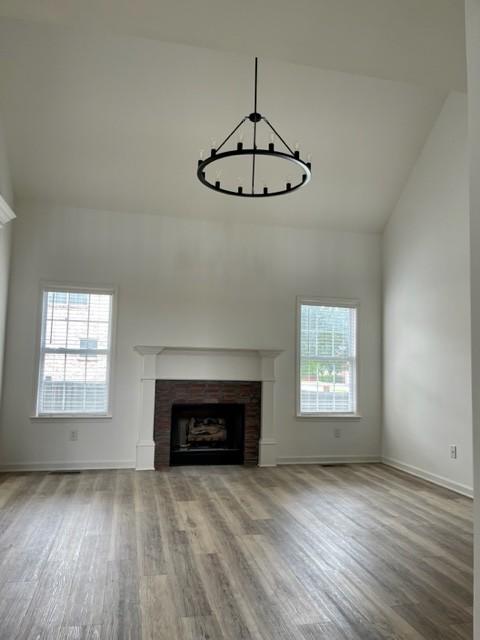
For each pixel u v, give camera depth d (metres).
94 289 6.23
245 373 6.59
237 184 6.17
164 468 6.20
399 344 6.62
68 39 4.71
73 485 5.29
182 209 6.46
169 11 2.38
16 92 5.07
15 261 6.02
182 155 5.82
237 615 2.61
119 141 5.61
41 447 5.95
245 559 3.37
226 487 5.35
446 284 5.70
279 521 4.21
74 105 5.23
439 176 5.86
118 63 4.92
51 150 5.64
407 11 2.31
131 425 6.21
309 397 6.84
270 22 2.44
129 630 2.45
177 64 4.97
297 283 6.86
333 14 2.35
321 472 6.20
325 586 2.98
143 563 3.28
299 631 2.46
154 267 6.42
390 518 4.36
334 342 7.00
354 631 2.47
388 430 6.81
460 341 5.43
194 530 3.94
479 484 1.58
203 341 6.50
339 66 2.84
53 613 2.61
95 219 6.29
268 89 5.27
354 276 7.07
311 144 5.89
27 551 3.46
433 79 2.96
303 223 6.86
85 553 3.44
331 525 4.14
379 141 5.98
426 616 2.64
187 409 6.73
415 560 3.41
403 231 6.59
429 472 5.86
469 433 5.23
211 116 5.45
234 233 6.70
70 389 6.13
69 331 6.17
